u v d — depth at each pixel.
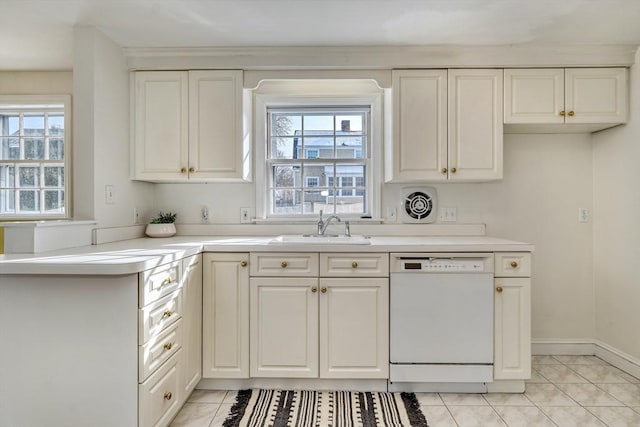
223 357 2.10
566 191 2.70
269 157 2.79
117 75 2.30
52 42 2.28
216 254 2.10
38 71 2.75
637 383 2.21
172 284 1.74
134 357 1.46
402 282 2.06
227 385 2.14
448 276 2.05
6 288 1.47
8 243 1.70
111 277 1.46
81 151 2.07
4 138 2.83
